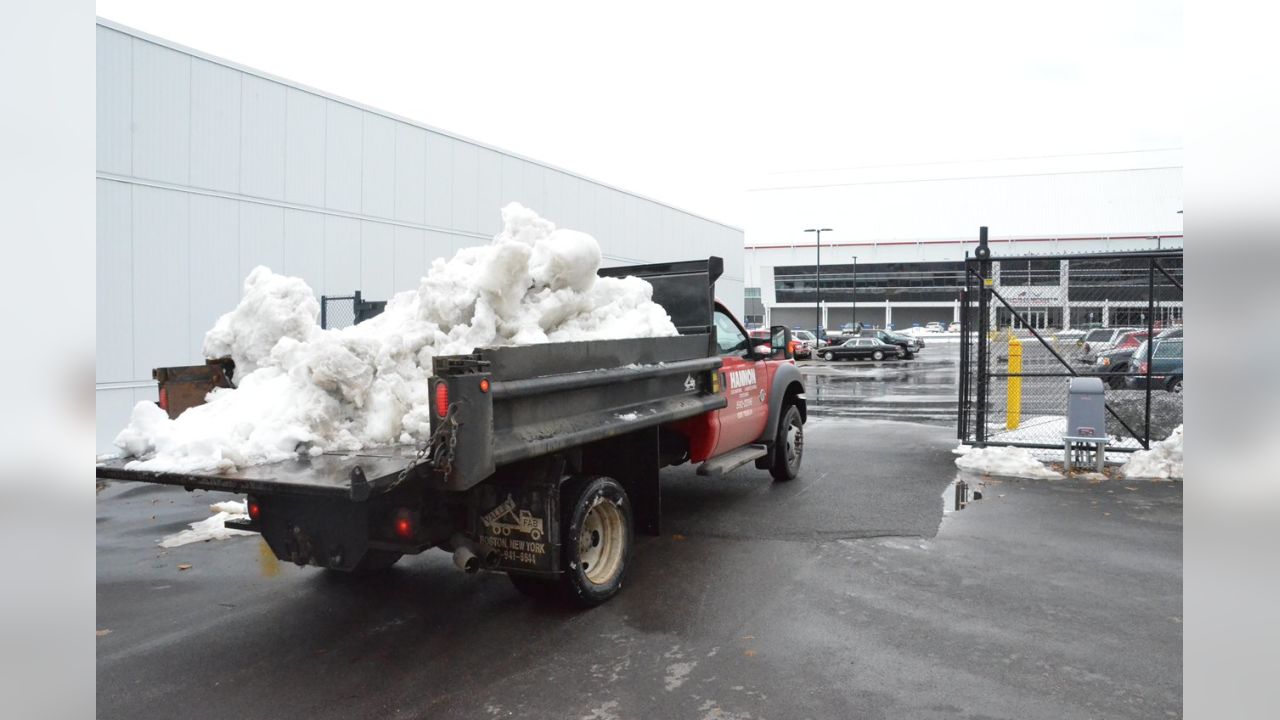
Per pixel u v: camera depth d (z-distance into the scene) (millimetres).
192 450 4148
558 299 5230
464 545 4484
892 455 10531
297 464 4078
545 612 4898
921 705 3670
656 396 5672
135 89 11133
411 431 4445
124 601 5199
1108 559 5914
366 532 4152
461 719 3580
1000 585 5340
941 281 99875
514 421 4219
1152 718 3541
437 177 16812
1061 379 15172
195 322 11914
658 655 4246
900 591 5227
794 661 4156
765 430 8125
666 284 7043
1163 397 15820
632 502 5617
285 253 13367
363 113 14922
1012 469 9195
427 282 4945
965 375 10898
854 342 42906
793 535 6578
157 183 11414
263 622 4809
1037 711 3609
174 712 3672
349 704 3738
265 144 13008
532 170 20219
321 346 4414
